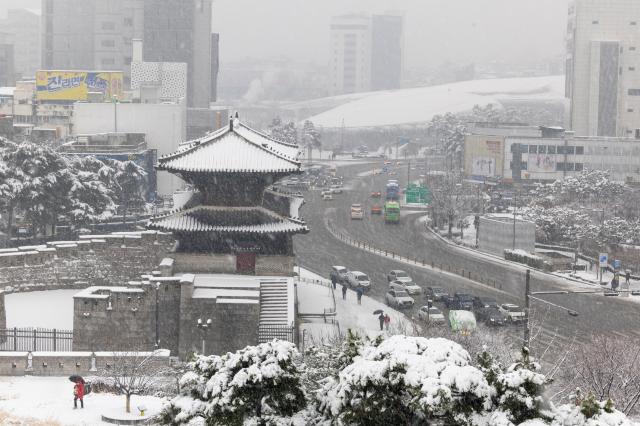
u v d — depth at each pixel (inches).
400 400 2886.3
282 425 3058.6
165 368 5925.2
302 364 3496.6
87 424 4790.8
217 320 6958.7
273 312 7234.3
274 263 7741.1
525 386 2790.4
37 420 4837.6
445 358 2881.4
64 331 6904.5
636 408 5196.9
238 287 7440.9
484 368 2935.5
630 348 6082.7
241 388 3078.2
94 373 5944.9
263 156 7800.2
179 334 6973.4
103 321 6948.8
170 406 3184.1
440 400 2753.4
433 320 7460.6
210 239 7790.4
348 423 2906.0
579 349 6136.8
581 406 2787.9
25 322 7170.3
